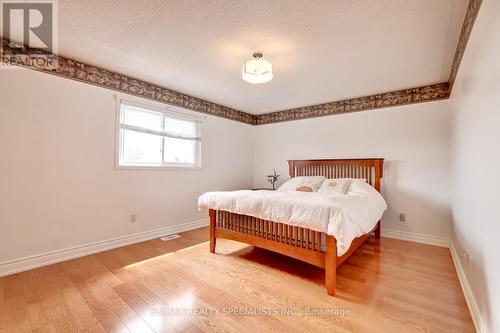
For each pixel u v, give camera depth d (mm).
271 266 2352
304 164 4086
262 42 2119
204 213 3953
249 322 1492
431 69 2637
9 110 2129
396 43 2105
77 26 1917
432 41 2068
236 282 2012
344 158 3777
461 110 2096
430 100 3088
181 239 3201
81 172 2568
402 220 3268
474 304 1533
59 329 1414
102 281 2006
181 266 2328
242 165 4707
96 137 2686
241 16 1757
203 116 3932
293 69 2668
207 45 2188
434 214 3047
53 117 2377
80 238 2561
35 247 2266
